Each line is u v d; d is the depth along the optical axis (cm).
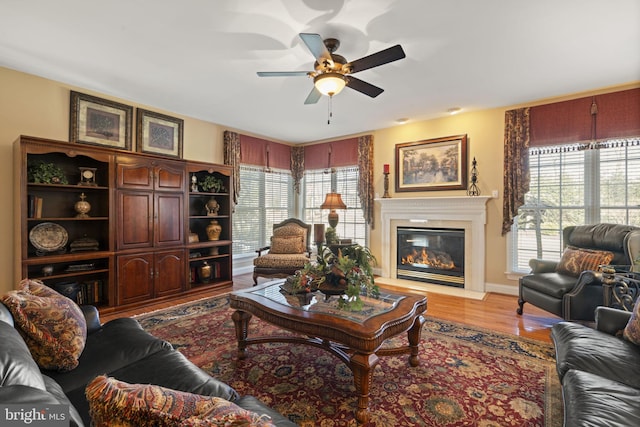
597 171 369
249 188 577
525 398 193
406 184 508
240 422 65
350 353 213
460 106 421
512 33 246
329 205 455
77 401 125
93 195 372
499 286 429
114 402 65
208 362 239
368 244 553
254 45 267
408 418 176
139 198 376
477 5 213
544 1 208
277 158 616
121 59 293
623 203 354
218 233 483
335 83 247
